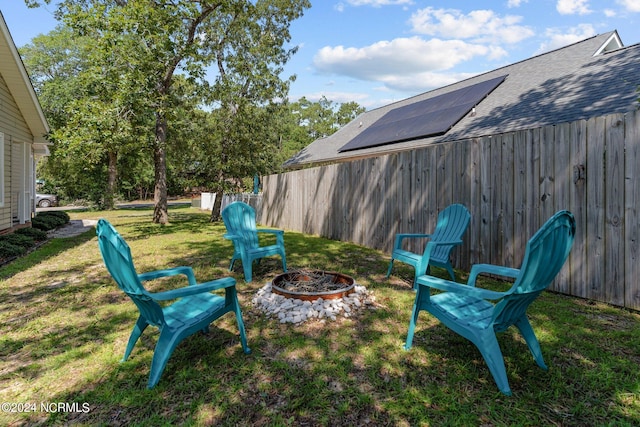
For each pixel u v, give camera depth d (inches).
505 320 77.3
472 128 316.2
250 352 94.0
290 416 69.1
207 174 464.1
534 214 146.0
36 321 117.3
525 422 65.9
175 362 89.3
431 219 195.2
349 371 84.4
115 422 68.4
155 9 316.8
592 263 129.4
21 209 346.3
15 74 292.8
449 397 73.7
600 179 125.8
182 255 228.8
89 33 329.1
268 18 431.2
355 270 181.9
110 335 106.2
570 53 362.0
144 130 337.4
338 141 621.9
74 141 288.8
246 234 190.5
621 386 76.0
